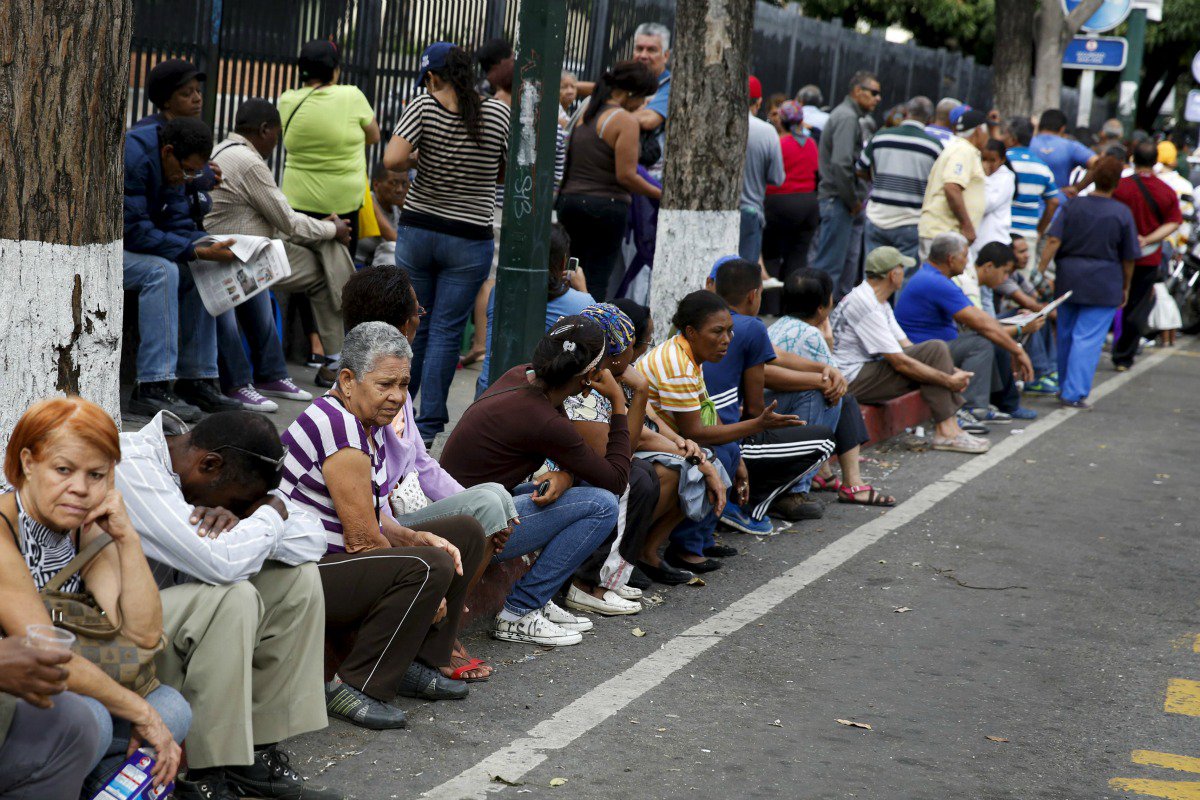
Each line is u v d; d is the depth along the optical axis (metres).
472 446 4.93
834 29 14.95
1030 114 17.00
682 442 5.77
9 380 3.54
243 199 7.29
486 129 6.55
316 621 3.73
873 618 5.62
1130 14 19.14
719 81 7.25
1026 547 6.84
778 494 6.87
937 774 4.11
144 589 3.19
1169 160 15.81
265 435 3.62
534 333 6.13
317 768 3.88
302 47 8.05
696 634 5.28
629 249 9.25
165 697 3.28
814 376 6.84
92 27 3.50
